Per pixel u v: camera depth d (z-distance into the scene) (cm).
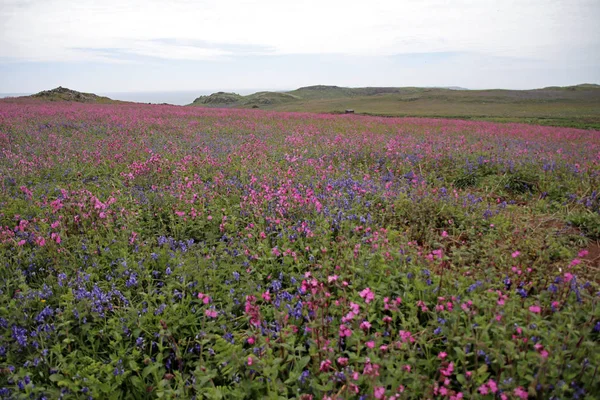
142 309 399
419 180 888
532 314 329
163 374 343
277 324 375
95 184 834
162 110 2980
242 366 321
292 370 334
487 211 650
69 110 2577
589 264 513
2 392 298
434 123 2423
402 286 422
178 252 514
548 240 539
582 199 705
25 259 502
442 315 374
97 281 463
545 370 284
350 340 341
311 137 1493
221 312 396
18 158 1009
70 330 381
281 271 478
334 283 409
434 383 291
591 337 344
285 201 657
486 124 2448
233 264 482
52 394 302
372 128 2005
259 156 1055
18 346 352
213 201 701
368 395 284
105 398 314
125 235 554
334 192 717
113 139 1351
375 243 501
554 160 991
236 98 10950
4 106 2755
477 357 312
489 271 437
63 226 584
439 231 634
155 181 838
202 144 1267
